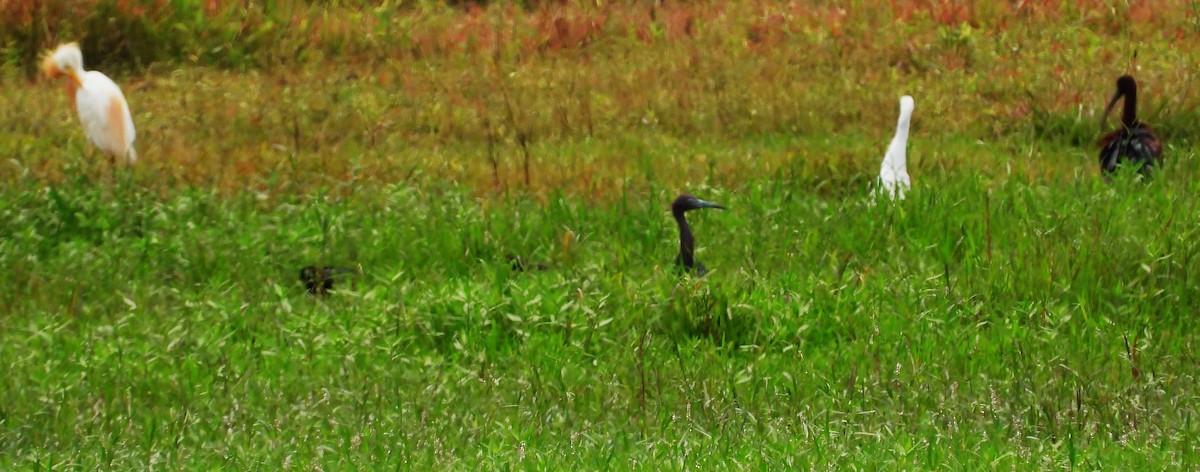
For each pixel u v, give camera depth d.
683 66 23.91
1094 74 21.81
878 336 11.74
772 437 9.47
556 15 26.56
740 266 13.53
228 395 10.48
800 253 13.90
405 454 9.24
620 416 10.16
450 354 11.63
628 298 12.45
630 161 18.28
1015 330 11.72
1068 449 9.07
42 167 16.86
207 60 24.16
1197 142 18.81
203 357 11.30
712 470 8.66
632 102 21.52
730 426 9.77
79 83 17.30
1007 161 17.39
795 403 10.27
